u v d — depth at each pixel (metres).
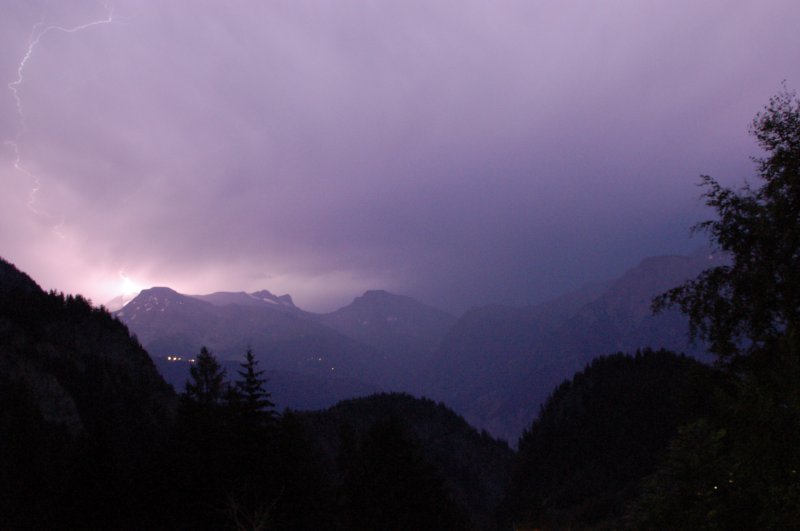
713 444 8.35
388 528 35.91
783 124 12.12
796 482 6.59
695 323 13.06
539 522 37.22
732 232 12.75
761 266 11.76
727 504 7.61
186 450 33.75
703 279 13.41
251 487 32.56
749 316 11.83
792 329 7.17
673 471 8.82
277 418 37.75
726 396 7.59
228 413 37.09
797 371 6.84
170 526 32.66
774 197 11.83
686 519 8.23
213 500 32.22
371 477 37.09
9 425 39.03
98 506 31.06
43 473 36.16
